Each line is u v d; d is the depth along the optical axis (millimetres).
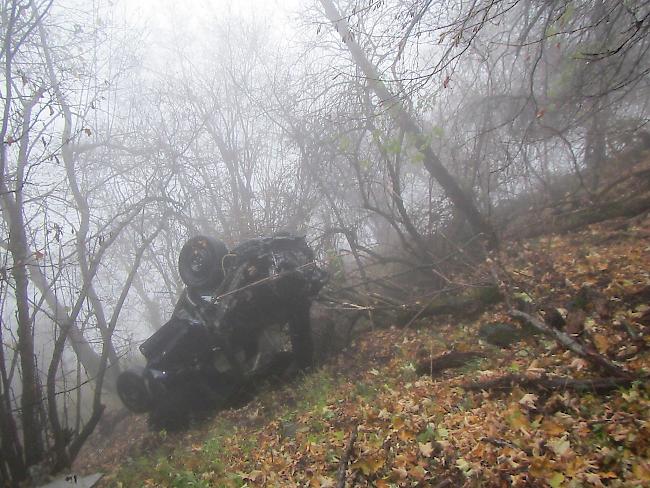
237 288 8500
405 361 7688
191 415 9672
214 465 6285
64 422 8031
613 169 12609
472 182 11852
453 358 6648
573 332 5902
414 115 10352
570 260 8539
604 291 6629
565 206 11828
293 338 9367
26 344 7453
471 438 4469
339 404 6867
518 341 6578
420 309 9211
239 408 9031
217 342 9039
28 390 7430
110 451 11180
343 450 5289
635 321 5586
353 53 10422
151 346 9828
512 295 7840
